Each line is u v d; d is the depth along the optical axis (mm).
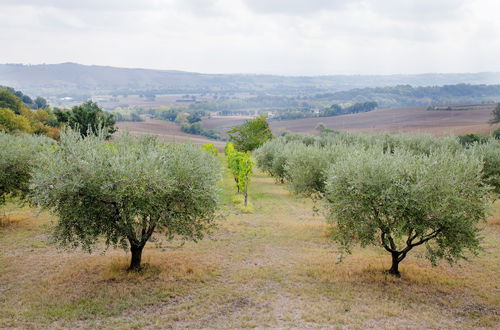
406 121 149125
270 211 30594
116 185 12898
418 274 15688
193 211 15203
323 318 11680
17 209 28203
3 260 16984
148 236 15484
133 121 192750
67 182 12398
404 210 13305
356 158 14945
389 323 11383
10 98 95812
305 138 68938
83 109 58688
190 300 13156
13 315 11633
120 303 12680
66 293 13422
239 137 80375
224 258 18156
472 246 13617
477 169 13969
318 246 20500
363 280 15102
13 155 20641
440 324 11406
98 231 13516
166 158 15000
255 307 12609
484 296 13617
